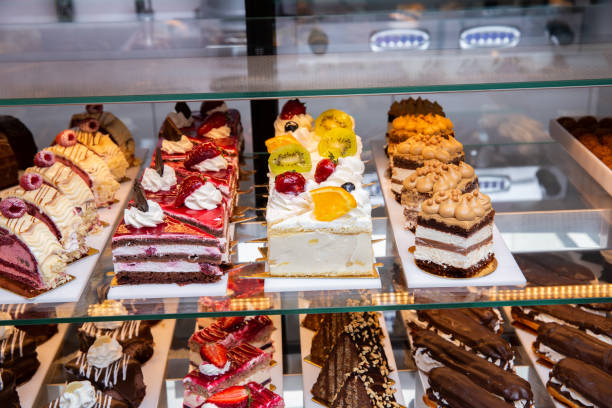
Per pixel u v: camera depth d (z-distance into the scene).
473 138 0.97
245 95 0.62
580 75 0.63
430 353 0.75
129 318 0.62
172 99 0.62
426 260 0.67
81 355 0.75
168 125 0.84
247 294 0.64
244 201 0.82
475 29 0.77
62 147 0.81
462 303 0.63
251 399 0.69
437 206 0.65
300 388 0.74
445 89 0.62
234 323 0.78
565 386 0.71
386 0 0.90
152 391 0.75
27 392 0.74
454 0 0.91
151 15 0.88
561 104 0.95
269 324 0.79
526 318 0.80
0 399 0.69
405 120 0.87
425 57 0.70
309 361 0.77
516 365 0.76
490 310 0.80
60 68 0.69
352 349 0.76
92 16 0.87
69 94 0.62
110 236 0.74
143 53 0.72
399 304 0.63
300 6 0.88
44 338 0.80
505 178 0.89
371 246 0.65
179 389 0.75
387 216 0.77
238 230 0.75
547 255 0.72
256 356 0.73
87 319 0.62
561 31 0.76
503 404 0.68
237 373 0.72
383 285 0.65
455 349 0.74
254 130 0.91
